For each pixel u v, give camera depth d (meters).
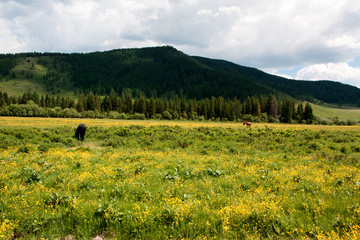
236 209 4.88
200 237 4.18
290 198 5.83
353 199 5.70
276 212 4.97
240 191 6.37
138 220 4.59
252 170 8.57
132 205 5.15
